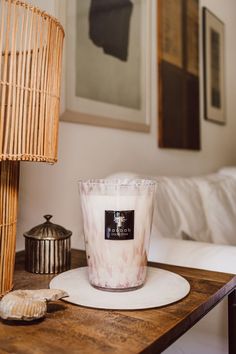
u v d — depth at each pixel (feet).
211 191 5.22
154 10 5.43
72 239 3.75
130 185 1.86
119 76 4.57
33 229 2.50
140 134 5.07
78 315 1.65
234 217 5.32
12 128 1.57
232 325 2.30
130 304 1.74
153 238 3.33
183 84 6.37
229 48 8.91
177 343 3.15
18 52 1.64
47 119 1.77
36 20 1.68
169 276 2.20
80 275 2.22
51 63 1.79
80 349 1.35
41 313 1.58
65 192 3.68
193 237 4.30
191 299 1.85
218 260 2.75
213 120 7.84
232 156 9.16
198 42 7.10
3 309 1.55
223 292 2.06
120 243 1.88
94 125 4.11
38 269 2.39
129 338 1.43
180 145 6.21
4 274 1.91
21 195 3.17
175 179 4.85
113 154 4.46
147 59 5.19
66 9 3.67
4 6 1.57
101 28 4.25
